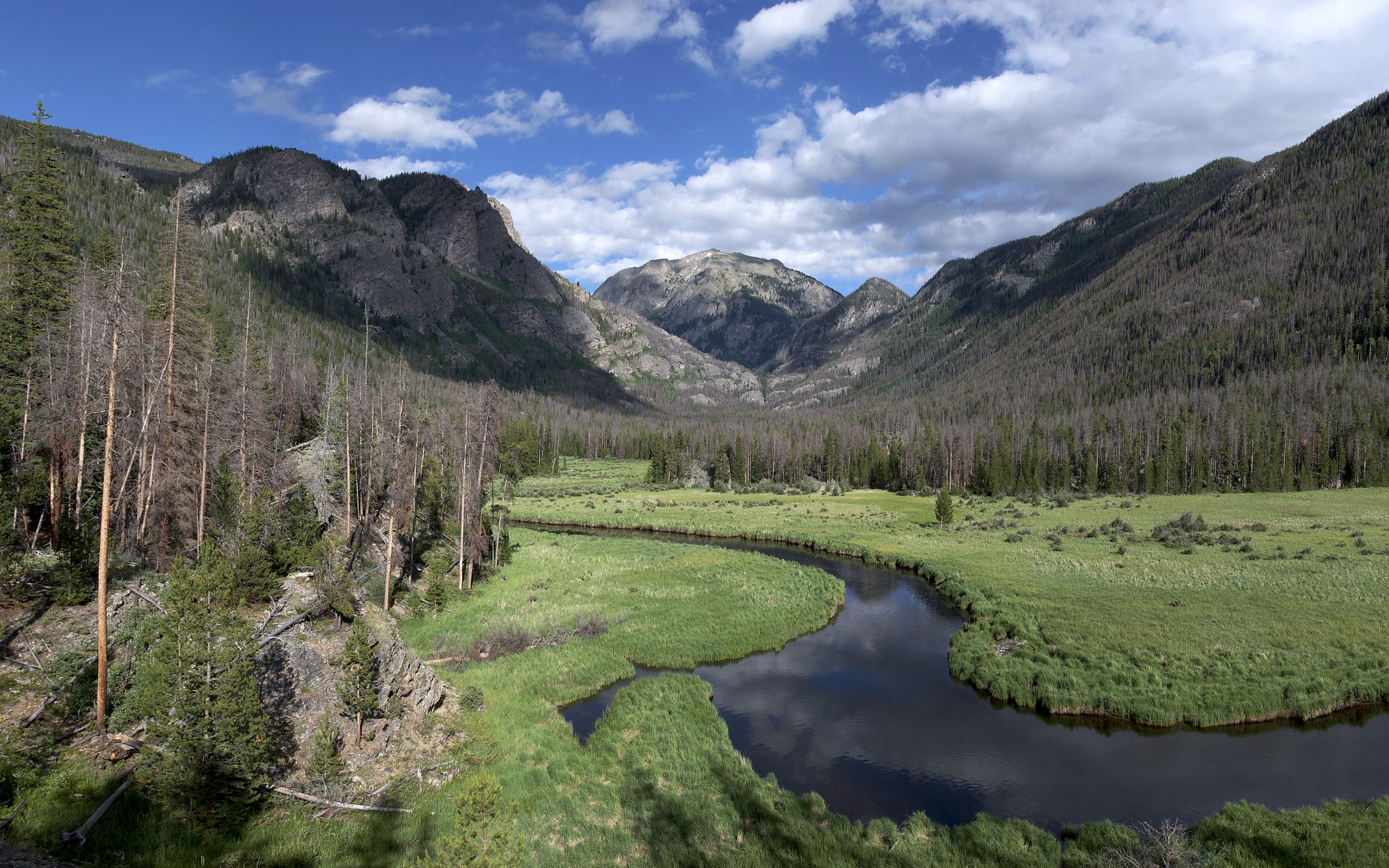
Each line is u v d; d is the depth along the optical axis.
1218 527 76.31
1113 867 18.17
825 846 20.12
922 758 26.58
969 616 47.28
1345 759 25.11
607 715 30.00
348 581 32.75
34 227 40.03
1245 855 18.50
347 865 17.55
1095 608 43.75
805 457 168.75
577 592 51.28
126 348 23.70
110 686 21.50
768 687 34.59
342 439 56.28
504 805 21.30
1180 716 28.80
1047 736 28.36
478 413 52.06
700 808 22.28
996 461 127.12
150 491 36.09
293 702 23.39
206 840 17.50
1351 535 68.19
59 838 16.06
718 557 66.12
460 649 37.06
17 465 33.12
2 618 23.19
